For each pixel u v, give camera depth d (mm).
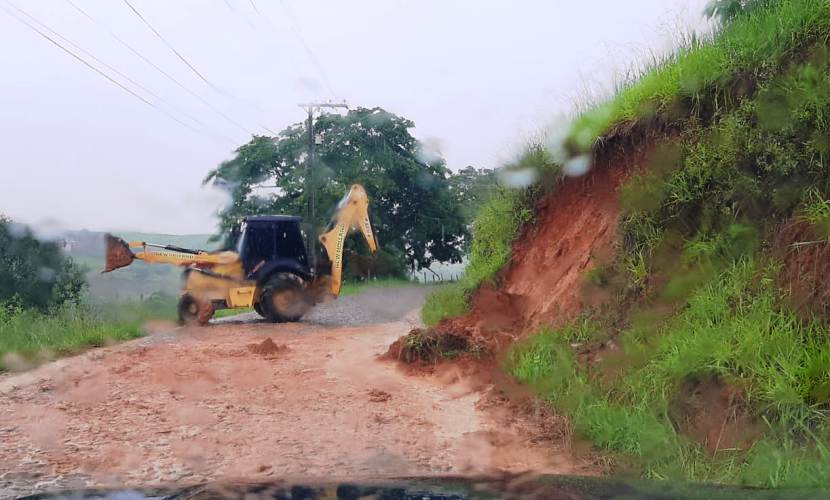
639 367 5719
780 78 6430
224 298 15688
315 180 39375
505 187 11102
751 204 6262
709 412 4668
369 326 14414
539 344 7203
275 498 1756
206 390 7293
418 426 5695
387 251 40562
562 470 4301
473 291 11211
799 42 6520
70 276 20016
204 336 12836
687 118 7516
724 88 7129
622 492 1932
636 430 4758
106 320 14055
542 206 10109
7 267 19594
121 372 8461
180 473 4445
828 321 4852
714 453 4301
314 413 6207
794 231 5672
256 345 10430
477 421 5805
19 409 6484
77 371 8578
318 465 4566
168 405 6590
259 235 16281
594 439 4977
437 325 10180
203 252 16516
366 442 5211
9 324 12867
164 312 15875
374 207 40219
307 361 9227
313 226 35031
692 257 6469
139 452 5012
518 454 4773
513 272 10219
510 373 7051
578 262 8367
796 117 5961
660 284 6648
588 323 7113
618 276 7273
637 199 7363
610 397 5586
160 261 16016
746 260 5961
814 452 3957
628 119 8461
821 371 4391
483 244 11617
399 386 7359
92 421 5992
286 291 15891
